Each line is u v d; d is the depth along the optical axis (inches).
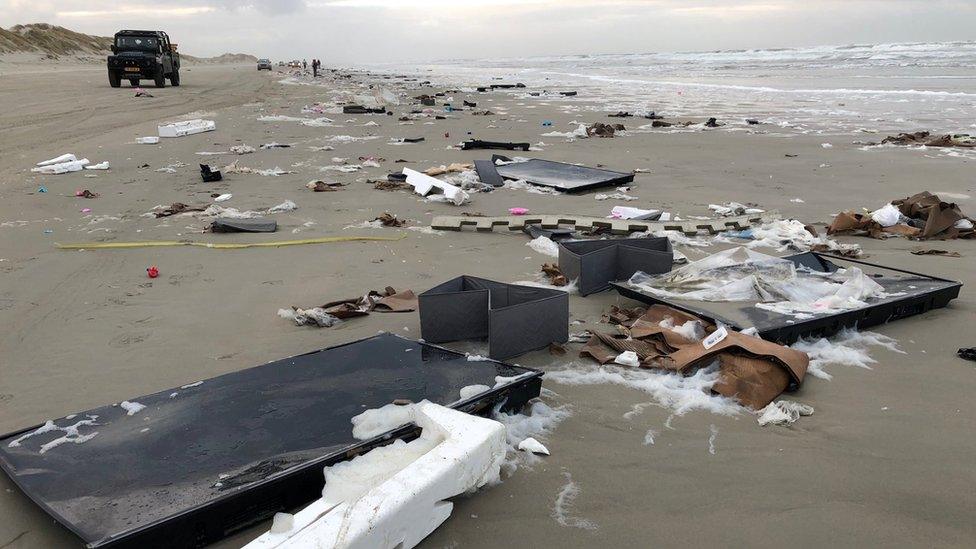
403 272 225.9
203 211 319.3
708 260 205.5
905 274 203.6
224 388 127.4
